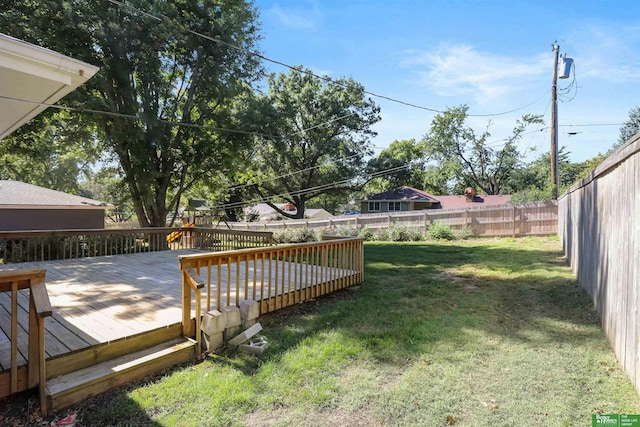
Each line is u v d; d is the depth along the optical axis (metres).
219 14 12.47
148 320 3.38
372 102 26.38
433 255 9.15
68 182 24.75
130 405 2.38
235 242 9.74
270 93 25.53
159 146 11.41
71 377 2.51
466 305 4.69
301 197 28.17
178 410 2.35
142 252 8.98
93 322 3.32
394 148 32.41
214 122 12.68
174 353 2.99
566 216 7.79
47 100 3.21
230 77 12.62
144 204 12.73
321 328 3.87
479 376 2.82
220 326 3.35
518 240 11.70
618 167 3.17
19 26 8.54
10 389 2.29
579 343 3.37
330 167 26.52
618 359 2.96
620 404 2.37
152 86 11.62
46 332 3.03
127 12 9.73
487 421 2.25
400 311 4.46
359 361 3.09
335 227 15.86
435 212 14.55
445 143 27.12
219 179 15.98
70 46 9.48
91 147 13.47
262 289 4.11
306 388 2.64
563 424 2.20
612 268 3.30
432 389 2.63
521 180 27.53
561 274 6.12
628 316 2.73
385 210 27.56
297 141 26.06
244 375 2.82
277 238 14.16
